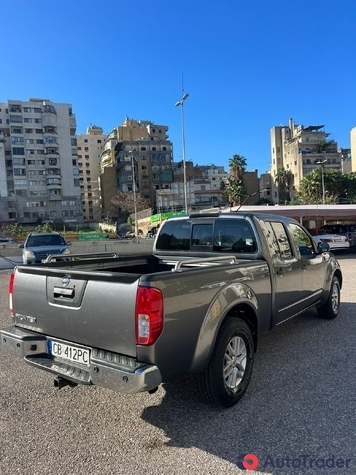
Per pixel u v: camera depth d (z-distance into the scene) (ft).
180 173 349.41
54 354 10.77
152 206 327.26
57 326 10.60
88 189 433.07
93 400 12.01
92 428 10.28
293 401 11.43
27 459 8.87
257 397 11.76
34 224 296.30
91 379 9.32
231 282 11.50
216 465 8.52
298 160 301.43
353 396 11.62
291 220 17.58
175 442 9.50
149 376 8.59
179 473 8.28
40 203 304.91
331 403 11.22
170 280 9.32
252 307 12.39
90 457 8.93
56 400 12.05
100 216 371.97
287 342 16.94
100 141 443.73
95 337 9.62
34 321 11.34
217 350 10.61
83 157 435.94
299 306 16.28
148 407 11.42
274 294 13.93
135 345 8.86
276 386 12.50
